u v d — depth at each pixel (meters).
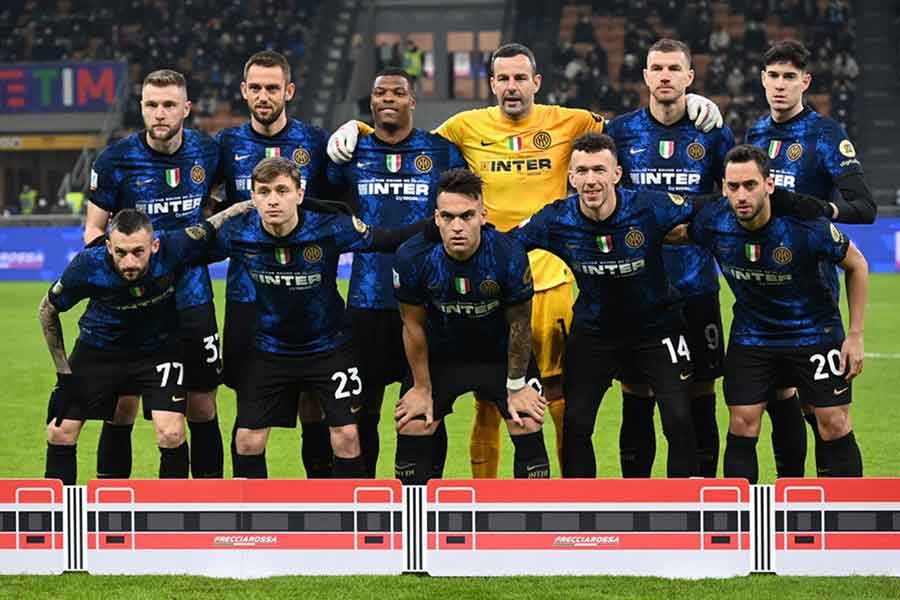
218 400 40.91
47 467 21.89
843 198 22.78
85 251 21.17
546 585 18.78
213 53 111.50
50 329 21.47
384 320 24.45
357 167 24.28
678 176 24.27
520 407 21.19
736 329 21.75
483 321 21.25
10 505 19.55
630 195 21.19
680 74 23.78
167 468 22.02
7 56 113.81
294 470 28.88
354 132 24.09
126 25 115.50
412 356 21.44
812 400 21.39
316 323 21.59
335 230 21.08
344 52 115.75
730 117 98.75
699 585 18.77
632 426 24.31
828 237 20.72
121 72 106.12
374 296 24.34
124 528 19.48
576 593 18.34
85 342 22.03
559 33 114.19
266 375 21.81
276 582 19.00
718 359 24.69
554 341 24.61
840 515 19.19
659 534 19.25
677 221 21.27
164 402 21.89
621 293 21.55
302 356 21.77
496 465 24.94
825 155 23.27
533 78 23.84
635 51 107.50
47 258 85.88
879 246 82.81
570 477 22.11
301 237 20.94
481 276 20.66
